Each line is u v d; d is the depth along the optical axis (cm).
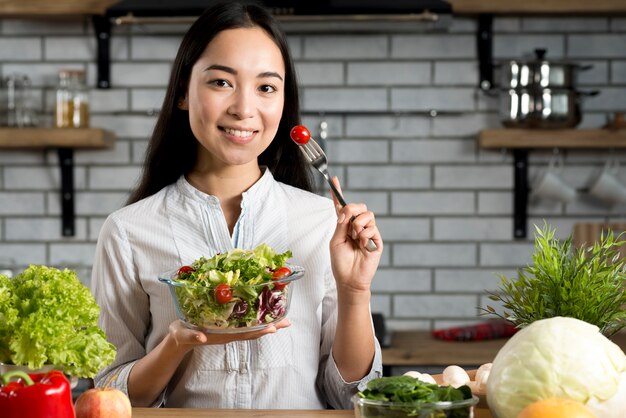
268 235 179
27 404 125
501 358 134
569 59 349
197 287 143
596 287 146
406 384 130
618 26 349
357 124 351
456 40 349
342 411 150
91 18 351
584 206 350
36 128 334
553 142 328
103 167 354
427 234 352
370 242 162
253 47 166
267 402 172
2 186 355
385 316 353
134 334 181
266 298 145
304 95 351
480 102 349
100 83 351
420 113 349
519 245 350
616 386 128
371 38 350
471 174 351
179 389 174
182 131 185
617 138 327
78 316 146
